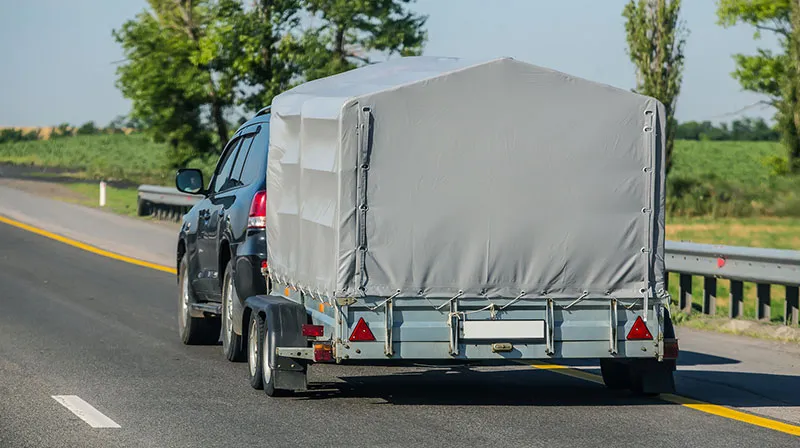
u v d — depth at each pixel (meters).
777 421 12.40
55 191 60.81
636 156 12.91
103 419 12.02
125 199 55.88
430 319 12.42
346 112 12.24
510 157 12.60
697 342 18.70
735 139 176.25
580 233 12.73
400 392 14.21
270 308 13.46
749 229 43.59
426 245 12.40
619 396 14.05
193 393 13.79
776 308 23.92
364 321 12.26
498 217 12.55
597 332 12.75
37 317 21.22
